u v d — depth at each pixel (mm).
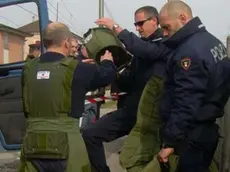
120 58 3650
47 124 2910
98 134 3744
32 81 2973
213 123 2902
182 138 2758
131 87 3783
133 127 3604
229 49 3885
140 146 3361
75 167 2889
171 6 2893
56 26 3072
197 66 2674
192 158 2811
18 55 4594
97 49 3389
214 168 3229
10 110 4652
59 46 3055
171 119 2752
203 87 2686
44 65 2980
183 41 2801
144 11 3605
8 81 4652
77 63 2971
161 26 2967
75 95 2934
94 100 5043
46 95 2912
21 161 3057
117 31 3498
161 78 3316
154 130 3340
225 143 3773
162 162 2947
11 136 4656
